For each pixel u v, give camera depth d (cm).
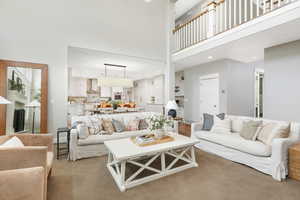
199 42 396
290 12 229
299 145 219
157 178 211
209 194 177
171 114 500
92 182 202
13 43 340
